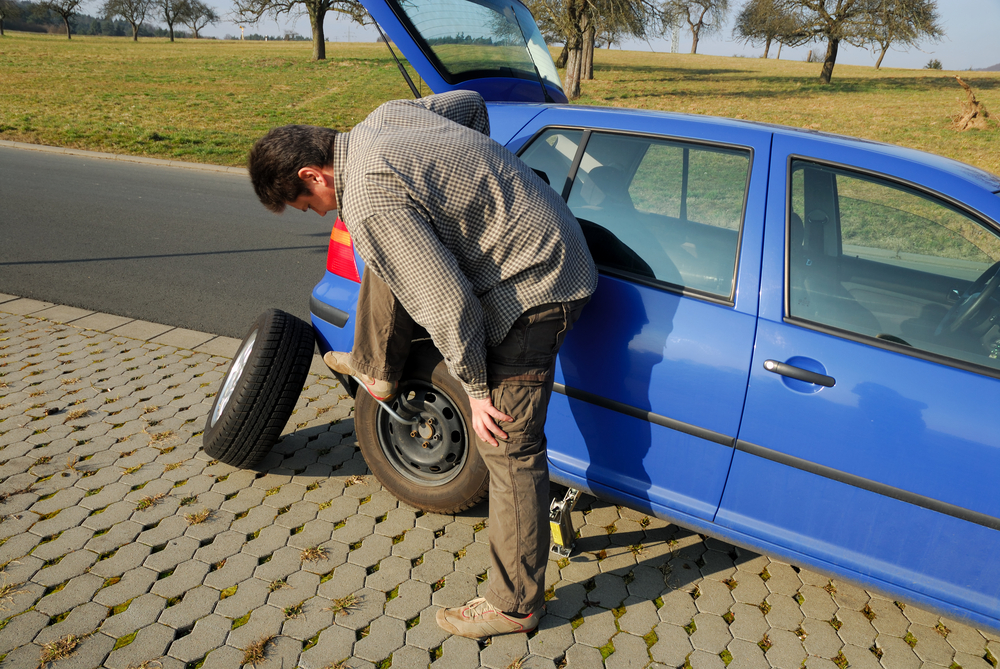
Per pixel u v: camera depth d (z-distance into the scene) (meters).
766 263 2.12
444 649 2.11
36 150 12.34
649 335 2.22
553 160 2.50
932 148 16.06
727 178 2.23
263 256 6.47
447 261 1.70
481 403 1.94
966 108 18.95
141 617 2.16
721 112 23.59
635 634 2.22
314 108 21.56
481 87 3.25
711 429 2.18
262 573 2.38
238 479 2.90
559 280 1.86
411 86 3.24
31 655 2.00
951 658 2.21
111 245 6.54
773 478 2.13
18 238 6.54
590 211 2.40
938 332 2.02
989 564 1.94
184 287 5.42
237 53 46.88
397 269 1.71
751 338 2.10
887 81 36.41
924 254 2.10
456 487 2.55
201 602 2.23
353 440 3.25
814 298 2.10
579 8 25.64
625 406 2.29
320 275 5.98
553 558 2.56
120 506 2.68
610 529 2.73
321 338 2.91
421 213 1.73
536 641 2.17
